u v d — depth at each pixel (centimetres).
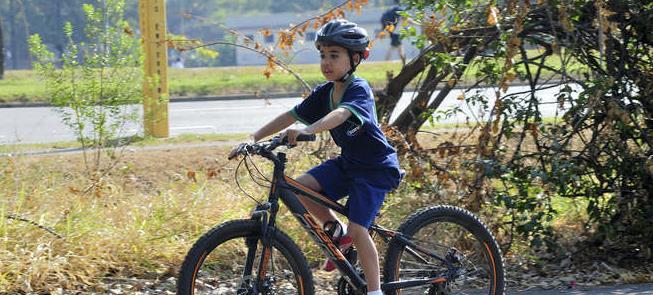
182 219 738
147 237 706
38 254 656
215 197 776
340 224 547
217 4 8525
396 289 567
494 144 735
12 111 1947
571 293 673
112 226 716
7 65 7012
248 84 2270
